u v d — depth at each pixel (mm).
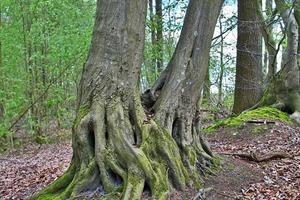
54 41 15164
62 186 6207
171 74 6965
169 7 13406
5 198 7875
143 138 6023
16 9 16031
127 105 6203
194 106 7129
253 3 14516
